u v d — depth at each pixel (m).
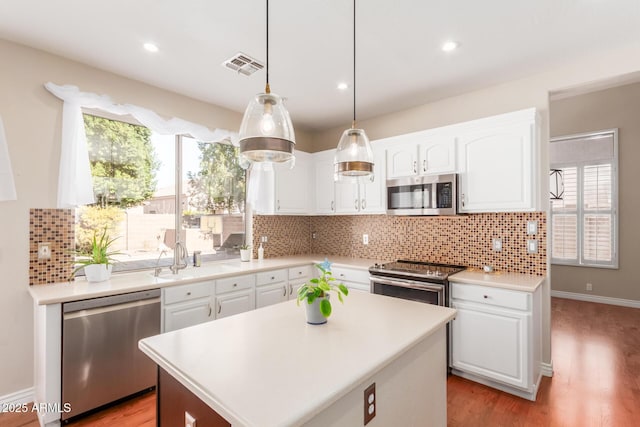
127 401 2.33
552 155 5.30
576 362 2.93
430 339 1.60
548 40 2.24
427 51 2.39
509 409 2.23
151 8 1.88
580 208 5.05
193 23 2.03
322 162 4.09
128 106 2.71
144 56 2.44
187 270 3.10
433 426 1.62
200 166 3.45
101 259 2.48
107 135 2.77
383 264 3.36
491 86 2.99
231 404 0.88
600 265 4.88
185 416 1.16
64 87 2.38
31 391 2.30
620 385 2.52
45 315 1.98
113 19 1.99
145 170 3.02
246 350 1.25
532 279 2.57
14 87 2.25
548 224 2.71
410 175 3.18
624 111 4.68
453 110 3.23
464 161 2.84
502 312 2.40
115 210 2.82
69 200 2.39
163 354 1.21
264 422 0.80
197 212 3.43
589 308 4.60
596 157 4.91
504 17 1.98
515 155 2.56
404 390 1.39
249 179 3.84
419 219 3.52
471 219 3.14
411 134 3.16
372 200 3.52
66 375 2.04
